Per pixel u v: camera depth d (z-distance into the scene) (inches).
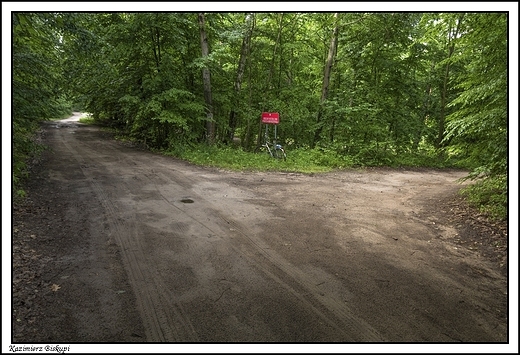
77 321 115.5
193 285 141.9
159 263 160.9
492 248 189.2
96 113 1123.3
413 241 200.7
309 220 235.8
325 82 642.2
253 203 276.5
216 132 733.3
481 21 262.4
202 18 580.1
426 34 392.8
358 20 580.4
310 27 709.9
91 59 378.9
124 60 633.0
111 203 258.7
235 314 122.6
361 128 609.0
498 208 243.4
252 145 745.6
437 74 757.3
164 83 610.9
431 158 678.5
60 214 226.2
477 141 273.7
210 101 626.8
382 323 120.0
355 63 674.2
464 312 127.6
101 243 181.6
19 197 249.9
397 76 674.2
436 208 276.4
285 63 711.7
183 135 612.7
